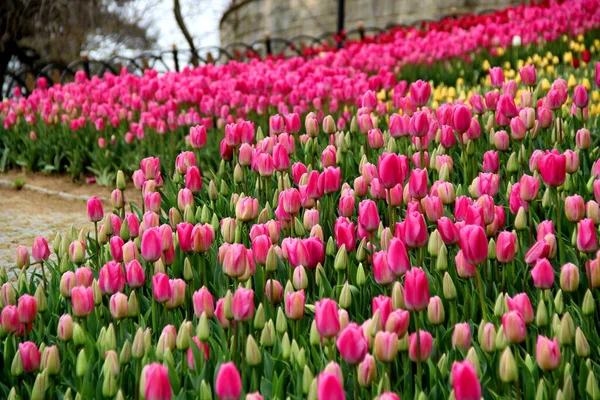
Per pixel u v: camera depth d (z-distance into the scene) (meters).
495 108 5.11
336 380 1.96
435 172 4.54
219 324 2.89
